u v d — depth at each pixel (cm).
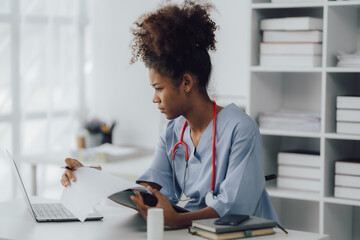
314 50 274
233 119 177
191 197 187
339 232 292
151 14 174
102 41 395
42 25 377
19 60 362
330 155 278
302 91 317
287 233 157
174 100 172
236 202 165
